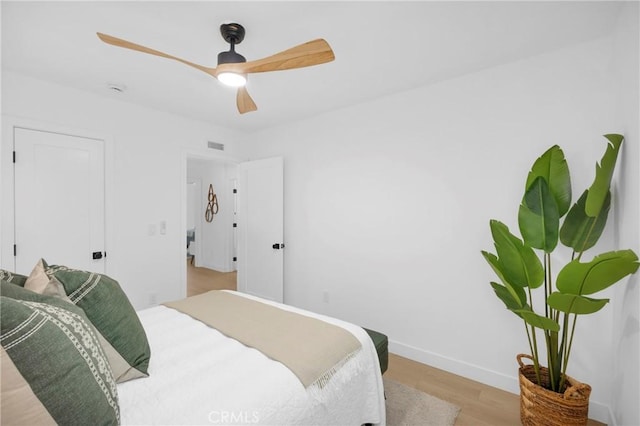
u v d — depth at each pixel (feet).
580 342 5.88
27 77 7.39
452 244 7.54
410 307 8.27
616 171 5.27
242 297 6.84
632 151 4.52
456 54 6.37
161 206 10.00
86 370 2.53
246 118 10.71
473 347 7.26
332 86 7.98
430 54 6.37
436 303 7.81
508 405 6.28
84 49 6.21
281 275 11.17
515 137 6.64
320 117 10.26
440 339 7.75
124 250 9.16
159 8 4.88
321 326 5.14
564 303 4.32
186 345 4.46
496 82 6.88
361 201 9.23
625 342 4.80
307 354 4.18
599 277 4.03
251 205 12.22
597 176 4.75
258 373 3.72
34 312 2.35
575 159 5.96
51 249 7.87
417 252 8.12
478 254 7.17
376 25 5.34
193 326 5.16
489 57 6.48
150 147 9.71
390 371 7.59
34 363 2.20
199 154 11.02
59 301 2.99
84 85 7.96
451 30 5.51
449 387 6.91
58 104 7.88
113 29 5.47
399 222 8.45
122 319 3.64
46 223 7.79
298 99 8.88
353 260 9.46
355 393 4.52
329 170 10.04
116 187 8.97
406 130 8.28
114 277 8.93
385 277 8.74
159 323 5.28
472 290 7.27
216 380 3.57
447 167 7.60
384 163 8.72
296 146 11.03
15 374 2.08
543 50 6.18
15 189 7.30
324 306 10.23
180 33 5.57
